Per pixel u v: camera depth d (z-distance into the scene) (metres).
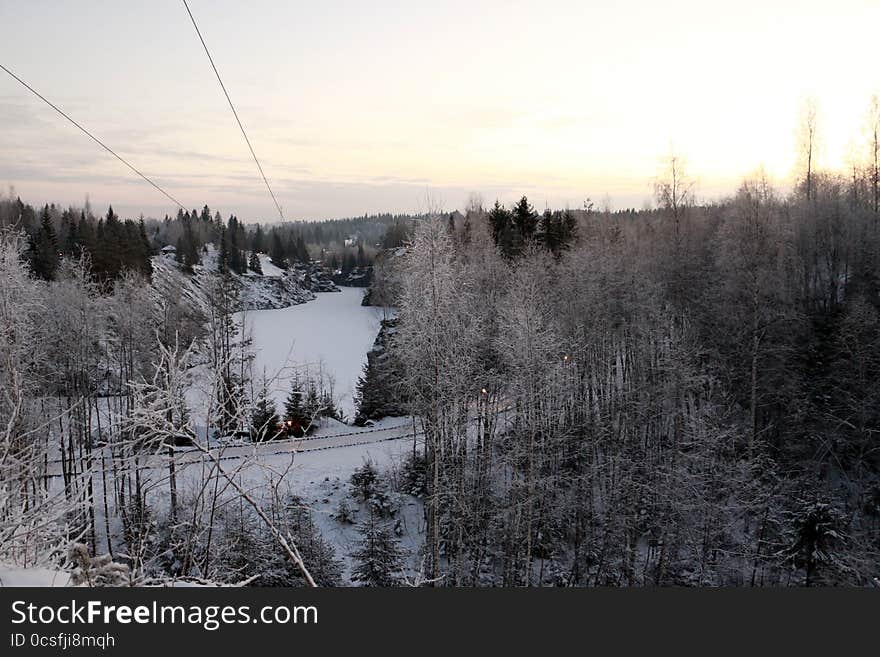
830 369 31.83
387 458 32.34
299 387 38.53
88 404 24.56
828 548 23.66
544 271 34.25
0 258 18.89
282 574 17.53
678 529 24.16
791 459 30.27
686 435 27.23
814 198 44.53
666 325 31.88
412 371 21.45
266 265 141.50
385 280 48.03
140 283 39.41
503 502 25.00
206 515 15.90
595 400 33.91
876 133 42.81
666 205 43.94
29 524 7.24
